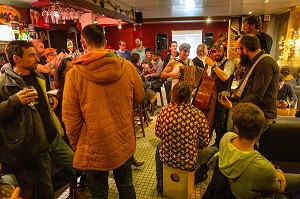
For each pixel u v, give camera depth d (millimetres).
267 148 2037
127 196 1590
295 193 1556
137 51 5773
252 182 1149
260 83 1829
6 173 1637
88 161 1370
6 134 1410
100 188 1488
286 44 6938
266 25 8258
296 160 2010
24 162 1469
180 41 9711
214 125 2707
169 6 5957
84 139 1366
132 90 1479
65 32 5672
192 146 1833
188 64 3174
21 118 1415
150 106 4809
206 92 2340
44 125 1730
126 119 1434
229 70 2605
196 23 9445
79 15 3309
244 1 5488
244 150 1205
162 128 1854
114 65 1292
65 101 1303
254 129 1154
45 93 1755
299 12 6090
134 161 2580
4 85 1426
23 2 4527
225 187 1244
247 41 1898
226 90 2660
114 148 1378
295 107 2986
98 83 1275
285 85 3252
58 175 1909
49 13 2924
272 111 1924
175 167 1927
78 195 2162
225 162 1221
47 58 3541
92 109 1292
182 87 1813
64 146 1909
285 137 1988
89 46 1341
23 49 1509
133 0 4953
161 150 1960
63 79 2016
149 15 7887
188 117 1777
